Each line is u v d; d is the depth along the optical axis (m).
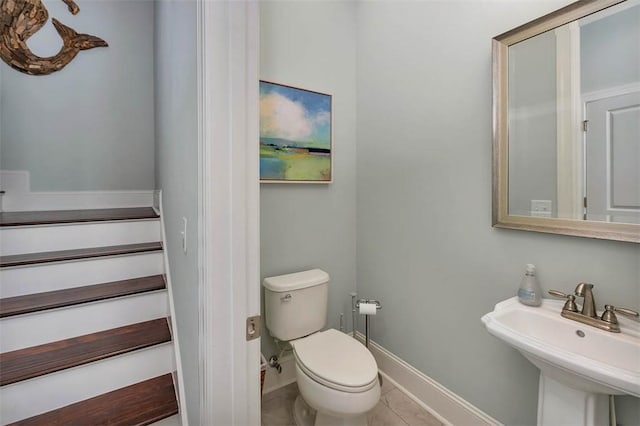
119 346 1.36
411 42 1.78
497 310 1.19
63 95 2.33
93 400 1.26
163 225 1.88
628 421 1.03
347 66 2.16
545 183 1.22
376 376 1.38
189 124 0.92
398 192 1.90
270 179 1.84
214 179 0.68
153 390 1.33
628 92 1.01
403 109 1.84
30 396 1.16
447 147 1.60
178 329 1.32
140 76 2.60
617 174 1.04
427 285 1.72
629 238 1.00
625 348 0.95
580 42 1.11
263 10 1.79
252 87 0.72
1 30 2.12
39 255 1.60
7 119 2.16
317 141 2.02
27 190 2.24
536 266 1.26
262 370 1.52
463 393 1.55
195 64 0.79
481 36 1.43
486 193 1.43
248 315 0.74
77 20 2.35
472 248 1.50
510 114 1.31
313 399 1.37
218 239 0.69
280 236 1.92
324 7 2.04
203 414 0.74
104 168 2.49
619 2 1.02
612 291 1.06
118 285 1.65
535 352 0.97
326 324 2.12
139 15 2.58
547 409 1.10
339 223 2.17
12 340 1.30
